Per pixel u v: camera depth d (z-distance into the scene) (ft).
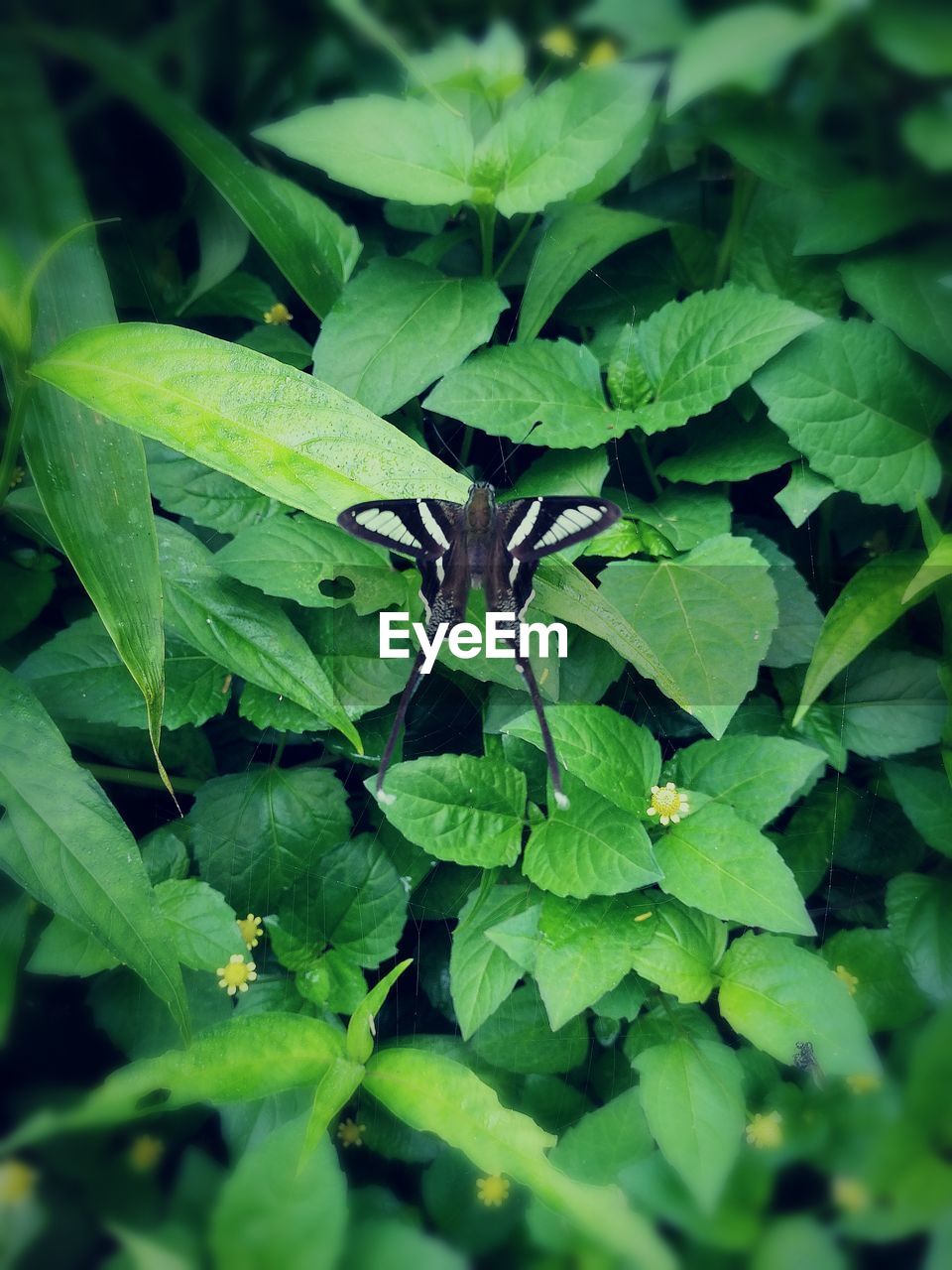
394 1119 0.63
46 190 0.53
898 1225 0.56
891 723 0.62
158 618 0.48
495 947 0.58
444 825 0.58
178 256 0.73
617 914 0.57
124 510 0.49
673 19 0.61
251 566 0.58
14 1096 0.62
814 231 0.60
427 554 0.53
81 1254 0.57
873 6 0.57
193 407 0.44
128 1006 0.60
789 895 0.54
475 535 0.54
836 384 0.59
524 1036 0.62
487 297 0.60
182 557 0.59
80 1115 0.53
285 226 0.60
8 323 0.45
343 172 0.57
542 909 0.57
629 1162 0.57
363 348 0.59
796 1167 0.58
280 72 0.67
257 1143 0.57
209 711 0.61
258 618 0.58
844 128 0.63
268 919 0.61
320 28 0.65
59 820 0.49
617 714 0.58
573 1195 0.52
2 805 0.52
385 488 0.44
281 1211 0.54
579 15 0.63
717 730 0.54
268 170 0.68
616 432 0.59
